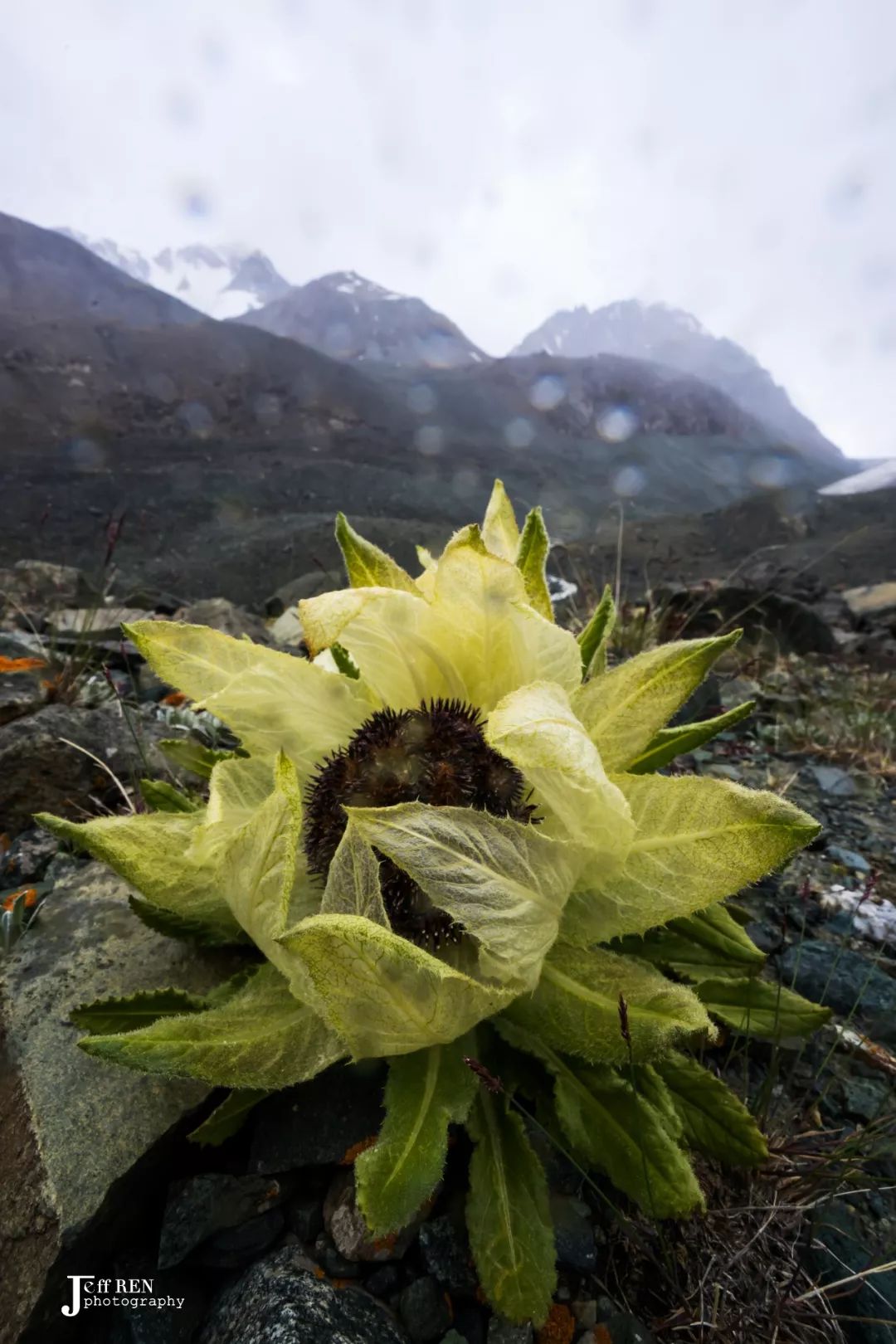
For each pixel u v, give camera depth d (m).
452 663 0.26
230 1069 0.20
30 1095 0.24
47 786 0.46
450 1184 0.24
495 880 0.20
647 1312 0.22
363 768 0.25
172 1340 0.21
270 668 0.26
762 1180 0.26
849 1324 0.24
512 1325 0.21
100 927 0.32
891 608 2.28
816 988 0.37
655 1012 0.20
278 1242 0.23
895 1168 0.28
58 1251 0.21
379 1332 0.20
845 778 0.67
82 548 12.58
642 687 0.23
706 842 0.20
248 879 0.21
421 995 0.19
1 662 0.59
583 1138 0.22
